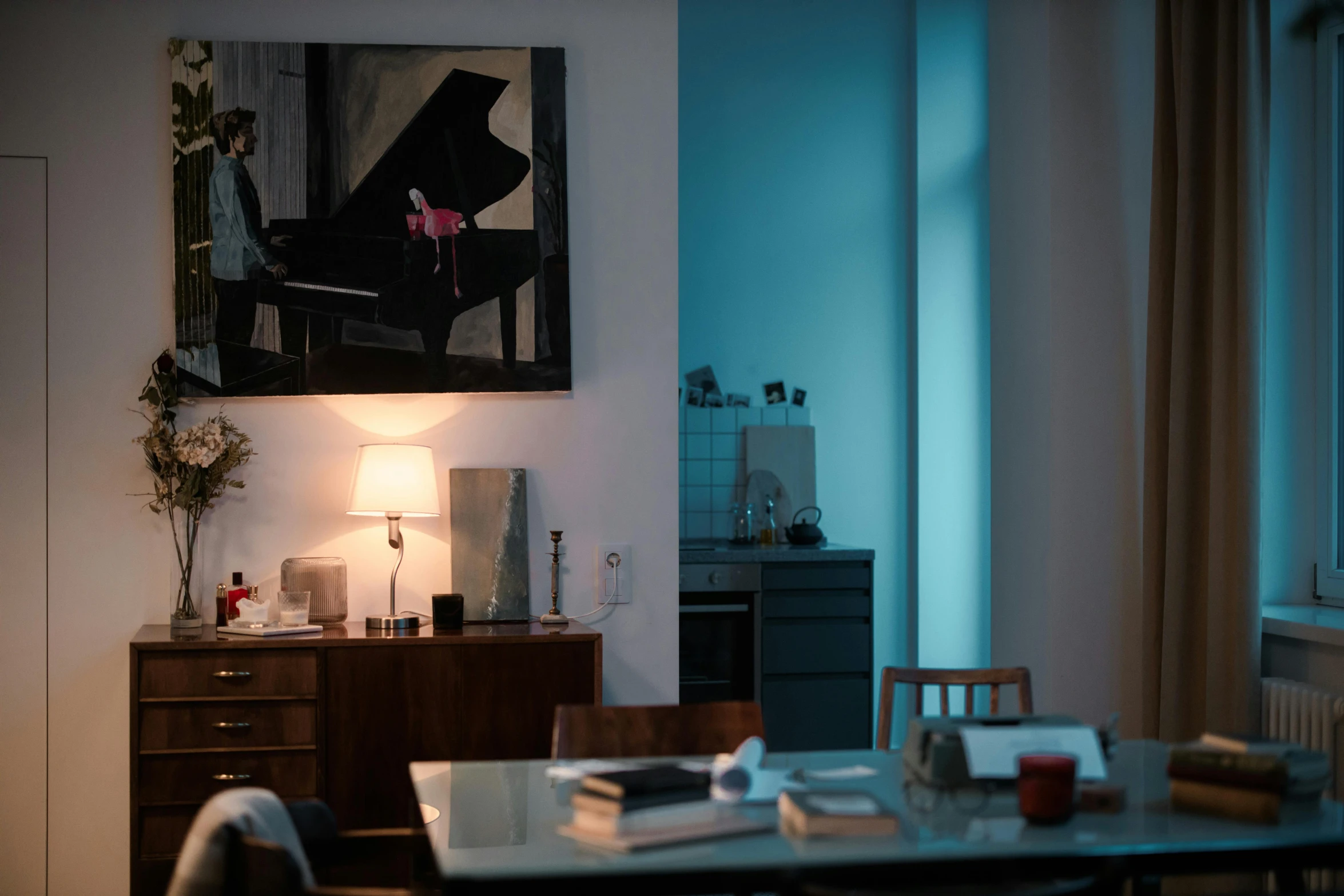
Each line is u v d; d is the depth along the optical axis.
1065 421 3.64
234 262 3.21
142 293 3.24
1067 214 3.64
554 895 1.46
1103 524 3.63
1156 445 3.32
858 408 5.45
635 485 3.40
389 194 3.27
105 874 3.19
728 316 5.38
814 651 4.79
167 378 3.19
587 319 3.38
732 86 5.39
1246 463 2.99
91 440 3.22
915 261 5.41
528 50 3.33
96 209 3.23
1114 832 1.63
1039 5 3.70
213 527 3.25
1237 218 3.04
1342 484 3.36
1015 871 1.52
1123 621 3.64
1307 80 3.42
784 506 5.34
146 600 3.23
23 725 3.18
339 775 2.91
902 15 5.49
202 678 2.88
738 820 1.66
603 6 3.40
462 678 2.96
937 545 5.36
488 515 3.30
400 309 3.27
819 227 5.43
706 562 4.71
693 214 5.36
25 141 3.21
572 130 3.39
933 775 1.85
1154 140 3.37
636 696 3.39
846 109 5.46
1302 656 3.08
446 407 3.34
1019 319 3.86
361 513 3.09
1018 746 1.84
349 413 3.31
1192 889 3.09
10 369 3.20
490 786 1.95
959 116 5.41
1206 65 3.19
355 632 3.02
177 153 3.21
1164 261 3.33
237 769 2.88
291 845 1.63
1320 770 1.74
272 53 3.24
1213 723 3.06
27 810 3.17
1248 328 2.99
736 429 5.38
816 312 5.43
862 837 1.59
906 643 5.46
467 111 3.30
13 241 3.21
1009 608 3.91
